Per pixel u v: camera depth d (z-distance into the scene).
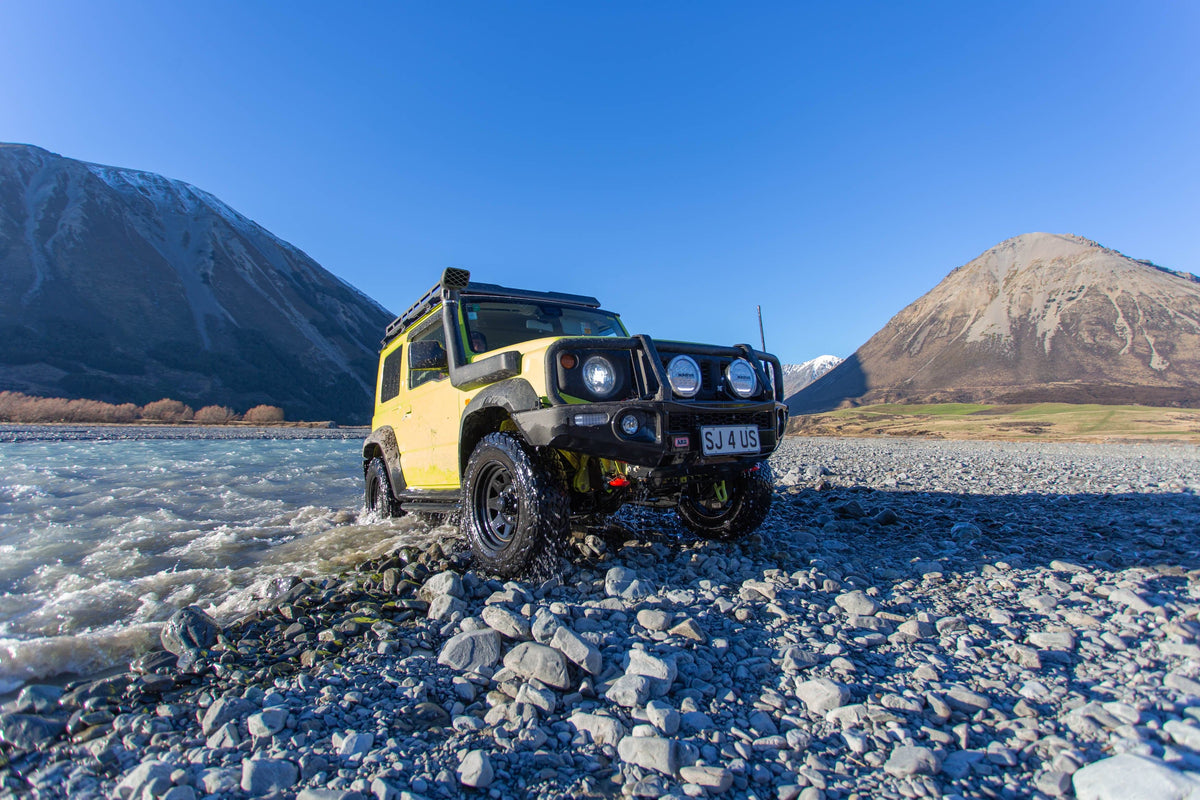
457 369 4.28
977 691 2.38
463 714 2.17
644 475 3.58
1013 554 4.60
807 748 1.98
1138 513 6.53
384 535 5.55
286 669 2.55
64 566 4.70
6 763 1.95
